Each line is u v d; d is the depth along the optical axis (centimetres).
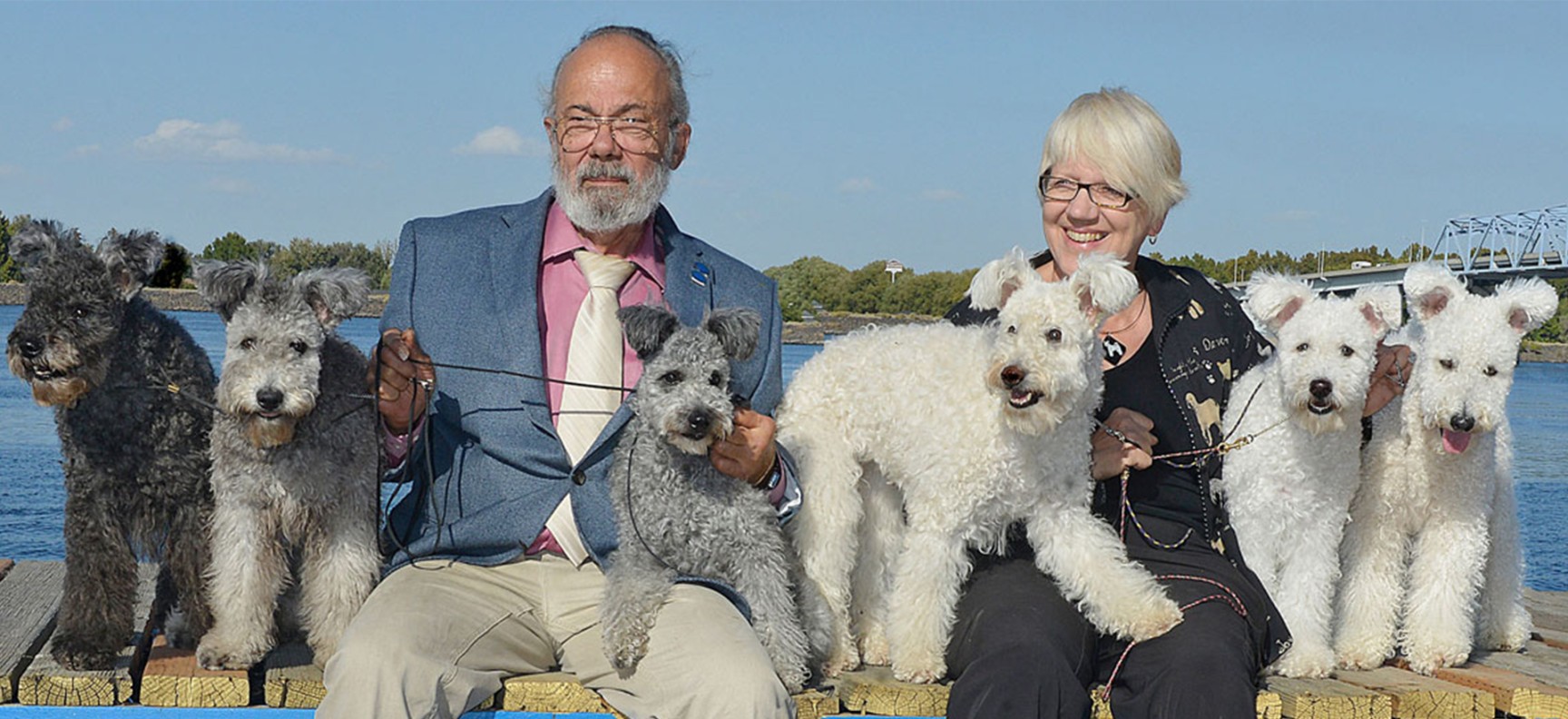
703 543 448
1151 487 516
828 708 455
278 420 429
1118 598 459
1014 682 418
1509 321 517
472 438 470
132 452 454
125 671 445
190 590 471
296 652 480
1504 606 563
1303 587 510
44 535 881
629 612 419
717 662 403
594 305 483
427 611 422
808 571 496
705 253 518
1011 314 487
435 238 493
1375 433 535
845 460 509
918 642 475
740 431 448
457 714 422
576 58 491
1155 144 533
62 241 457
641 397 445
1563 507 1262
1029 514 495
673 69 514
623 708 428
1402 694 474
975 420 486
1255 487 510
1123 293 474
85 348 438
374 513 470
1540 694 471
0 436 1309
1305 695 469
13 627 504
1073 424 489
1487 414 497
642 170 485
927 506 492
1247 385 530
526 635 455
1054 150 546
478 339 472
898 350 521
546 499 459
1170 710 427
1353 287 570
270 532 456
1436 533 527
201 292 450
